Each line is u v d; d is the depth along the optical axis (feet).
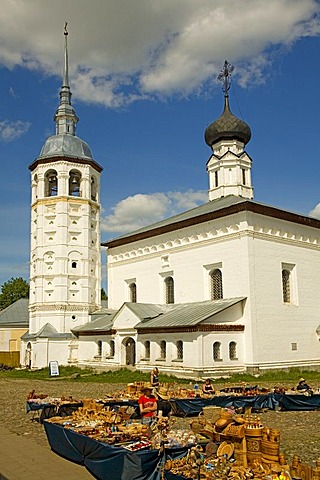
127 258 162.20
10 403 82.23
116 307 164.25
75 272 163.63
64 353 156.25
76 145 172.14
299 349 128.36
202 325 110.93
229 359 114.93
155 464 36.65
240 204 123.34
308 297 135.03
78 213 166.91
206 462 36.47
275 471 34.58
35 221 169.48
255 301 120.37
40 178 167.84
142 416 53.78
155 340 123.54
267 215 127.85
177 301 139.74
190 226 138.41
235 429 39.88
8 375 142.92
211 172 164.25
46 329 157.69
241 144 163.94
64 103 180.34
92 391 95.09
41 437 54.39
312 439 51.39
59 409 61.82
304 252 137.08
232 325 116.98
